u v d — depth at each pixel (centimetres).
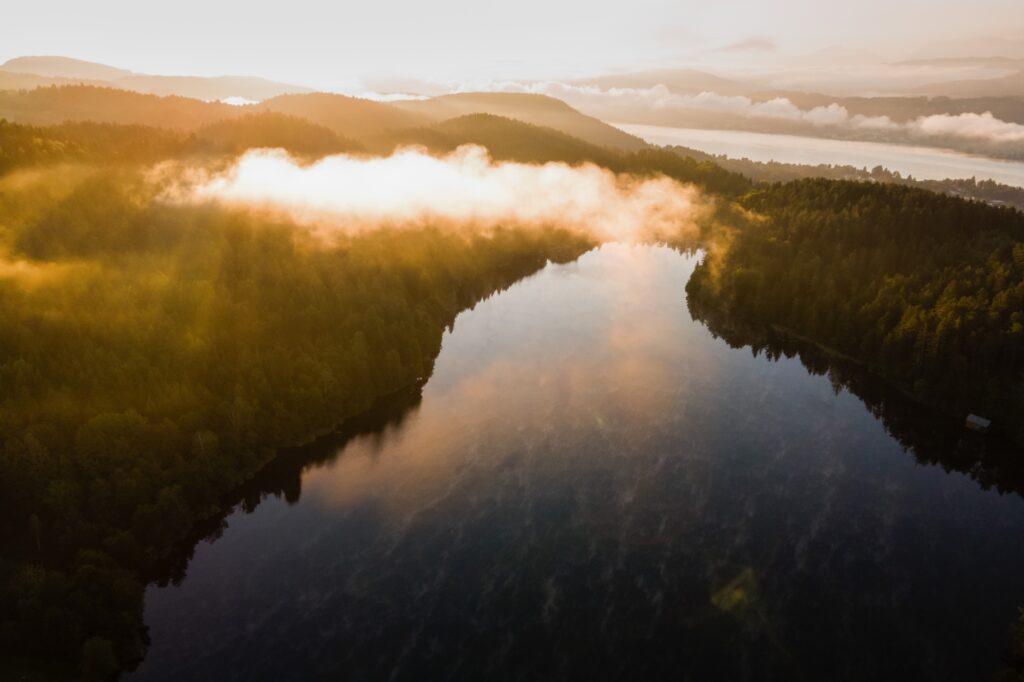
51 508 6731
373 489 8631
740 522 8069
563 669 5997
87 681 5550
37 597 5703
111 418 7575
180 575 7081
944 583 7088
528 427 10206
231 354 9475
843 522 8112
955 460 9619
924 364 11062
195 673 5912
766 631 6419
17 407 7481
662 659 6097
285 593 6881
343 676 5906
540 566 7288
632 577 7119
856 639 6319
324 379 9856
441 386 11512
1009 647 6212
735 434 10144
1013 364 10206
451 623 6506
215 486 8181
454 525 7962
